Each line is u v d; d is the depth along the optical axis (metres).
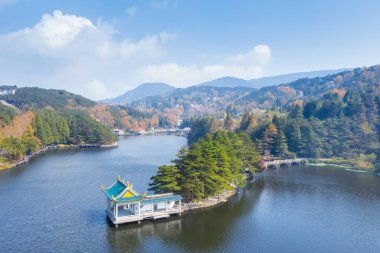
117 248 65.06
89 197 100.00
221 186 94.56
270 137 183.12
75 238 69.44
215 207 91.00
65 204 92.75
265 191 110.00
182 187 87.75
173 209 81.81
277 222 80.44
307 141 185.00
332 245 68.06
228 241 68.94
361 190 112.00
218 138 125.00
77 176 131.62
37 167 153.38
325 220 82.31
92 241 68.00
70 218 81.25
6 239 68.75
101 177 129.75
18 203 93.44
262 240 69.81
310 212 88.25
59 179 125.69
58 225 76.62
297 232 74.44
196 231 73.81
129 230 73.69
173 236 70.94
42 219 80.50
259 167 140.62
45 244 66.50
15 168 150.38
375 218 84.12
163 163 166.38
